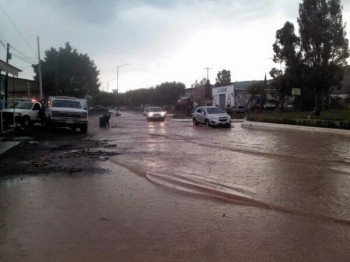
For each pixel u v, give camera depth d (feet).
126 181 31.24
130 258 15.93
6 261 15.64
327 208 23.27
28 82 224.94
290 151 49.90
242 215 21.89
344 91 210.79
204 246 17.21
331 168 36.99
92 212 22.44
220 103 255.91
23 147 55.16
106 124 113.50
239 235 18.61
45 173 34.55
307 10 155.94
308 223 20.47
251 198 25.57
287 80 161.27
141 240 17.93
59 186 29.30
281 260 15.71
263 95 242.58
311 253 16.43
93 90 298.76
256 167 37.58
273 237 18.34
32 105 99.14
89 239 18.04
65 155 46.44
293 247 17.10
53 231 19.15
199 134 81.05
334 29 151.84
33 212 22.47
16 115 95.40
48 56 275.18
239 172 34.83
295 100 176.35
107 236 18.44
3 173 34.47
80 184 30.04
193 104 285.02
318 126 87.04
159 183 30.35
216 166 38.17
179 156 45.60
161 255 16.24
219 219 21.13
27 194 26.76
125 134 81.61
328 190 27.81
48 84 266.57
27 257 16.02
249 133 83.30
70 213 22.24
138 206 23.73
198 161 41.55
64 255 16.22
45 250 16.75
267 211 22.70
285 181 30.89
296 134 79.20
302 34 156.97
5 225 20.11
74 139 68.64
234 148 53.78
